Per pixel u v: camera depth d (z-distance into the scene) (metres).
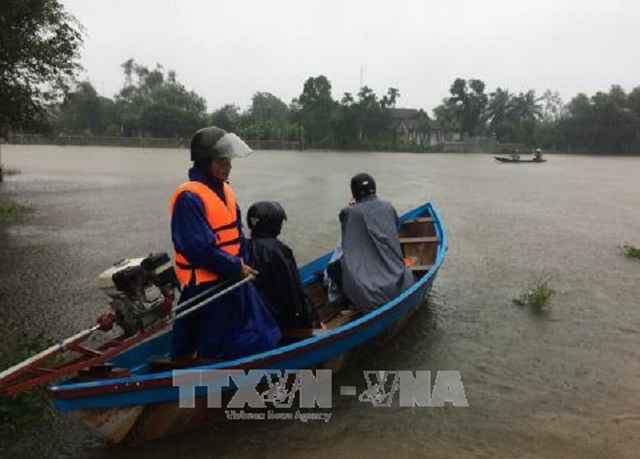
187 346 4.68
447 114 86.50
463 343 6.46
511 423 4.86
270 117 85.81
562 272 9.48
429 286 7.15
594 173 36.53
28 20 14.16
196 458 4.29
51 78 16.23
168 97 81.44
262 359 4.47
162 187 21.77
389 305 5.69
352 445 4.52
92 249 10.75
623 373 5.79
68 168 32.09
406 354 6.14
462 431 4.73
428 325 6.98
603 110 77.00
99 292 8.08
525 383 5.56
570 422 4.88
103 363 4.26
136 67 100.25
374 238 6.17
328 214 15.07
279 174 29.11
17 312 7.23
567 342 6.54
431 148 77.00
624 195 21.98
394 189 22.94
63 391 3.84
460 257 10.47
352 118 74.00
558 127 83.12
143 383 4.05
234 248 4.49
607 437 4.66
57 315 7.14
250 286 4.67
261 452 4.39
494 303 7.83
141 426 4.27
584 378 5.68
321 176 27.88
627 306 7.78
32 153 49.12
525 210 17.02
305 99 77.19
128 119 77.06
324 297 6.79
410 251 8.34
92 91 83.06
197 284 4.43
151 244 11.22
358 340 5.50
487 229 13.50
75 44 16.11
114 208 16.02
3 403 4.70
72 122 79.25
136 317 4.16
